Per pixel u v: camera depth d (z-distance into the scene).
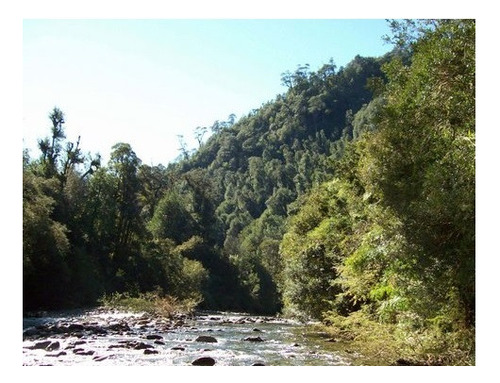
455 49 10.59
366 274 16.27
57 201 41.38
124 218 50.62
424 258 10.59
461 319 10.96
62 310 31.72
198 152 157.62
